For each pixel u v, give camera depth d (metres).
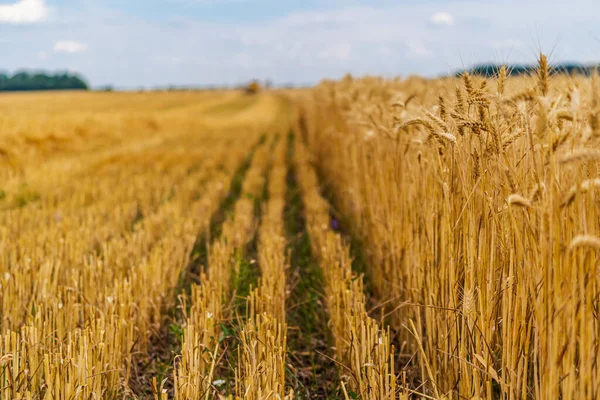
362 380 3.10
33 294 4.12
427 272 3.67
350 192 7.58
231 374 3.80
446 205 3.11
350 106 8.01
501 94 2.50
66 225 6.37
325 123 12.60
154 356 4.16
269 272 4.70
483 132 2.73
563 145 2.19
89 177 10.78
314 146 15.95
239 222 7.19
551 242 2.11
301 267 6.23
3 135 12.84
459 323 2.99
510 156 2.67
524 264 2.43
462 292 3.13
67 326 3.86
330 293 4.64
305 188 10.52
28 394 2.66
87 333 3.25
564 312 2.12
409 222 4.28
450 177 3.19
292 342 4.27
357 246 6.63
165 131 24.08
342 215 8.62
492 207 2.60
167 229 7.04
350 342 3.45
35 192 9.15
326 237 6.18
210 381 3.06
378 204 5.41
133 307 4.01
